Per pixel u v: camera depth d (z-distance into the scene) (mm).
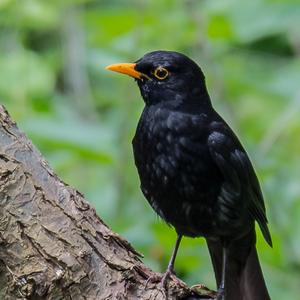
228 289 10141
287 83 15961
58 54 16438
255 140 15664
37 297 7961
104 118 15625
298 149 15195
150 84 10078
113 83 16125
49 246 8031
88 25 16125
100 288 8148
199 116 9961
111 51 15133
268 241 10453
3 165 8094
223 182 9891
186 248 11703
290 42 17109
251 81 16016
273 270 12586
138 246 11672
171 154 9836
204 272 12164
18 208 8031
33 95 15172
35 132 12852
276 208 13531
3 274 7922
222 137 9906
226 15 14930
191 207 9922
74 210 8281
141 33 14438
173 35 14844
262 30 15703
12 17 15305
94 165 13844
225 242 10141
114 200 13305
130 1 17031
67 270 8031
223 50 16094
